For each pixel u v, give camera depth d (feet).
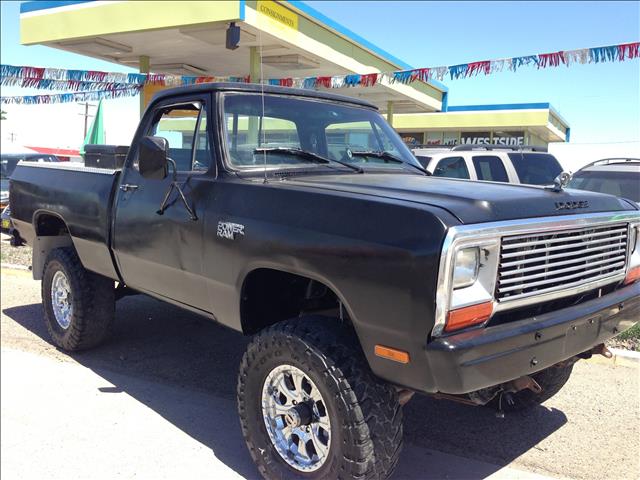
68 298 17.04
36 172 18.48
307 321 9.74
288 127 12.78
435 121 75.51
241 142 12.03
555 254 9.20
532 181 27.17
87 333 16.52
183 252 12.04
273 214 10.07
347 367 8.94
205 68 48.85
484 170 27.55
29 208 18.25
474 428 12.77
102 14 35.91
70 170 16.80
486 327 8.38
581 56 19.85
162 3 33.37
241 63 46.47
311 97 13.66
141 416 13.30
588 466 11.16
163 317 20.85
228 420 13.19
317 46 38.32
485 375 8.11
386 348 8.38
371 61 46.09
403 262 8.05
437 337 7.93
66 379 15.34
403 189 9.80
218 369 16.24
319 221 9.31
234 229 10.61
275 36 33.96
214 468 11.14
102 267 15.29
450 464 11.28
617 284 10.87
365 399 8.83
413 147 31.17
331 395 8.96
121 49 41.68
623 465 11.16
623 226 10.82
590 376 15.43
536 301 8.91
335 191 9.75
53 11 38.04
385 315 8.28
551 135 77.61
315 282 11.33
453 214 8.22
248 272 10.44
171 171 13.15
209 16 31.63
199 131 12.41
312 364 9.16
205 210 11.41
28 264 29.96
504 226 8.40
